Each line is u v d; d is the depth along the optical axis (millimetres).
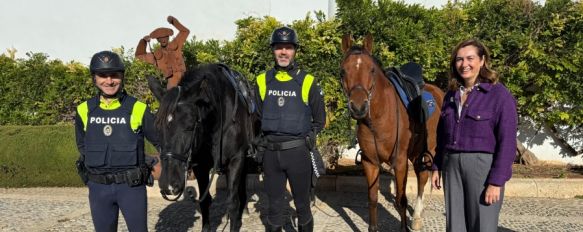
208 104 3494
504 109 2693
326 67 6898
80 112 2971
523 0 6949
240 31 7352
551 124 7797
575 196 6418
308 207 3760
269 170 3672
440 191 6637
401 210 4539
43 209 5848
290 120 3545
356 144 7629
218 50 7324
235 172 4250
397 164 4434
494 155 2748
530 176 7176
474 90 2834
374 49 6730
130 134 2920
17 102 8312
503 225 5078
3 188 7273
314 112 3689
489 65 2859
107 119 2902
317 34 6910
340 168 7863
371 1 7086
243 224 5184
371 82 3941
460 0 7812
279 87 3619
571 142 8141
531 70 7094
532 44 6855
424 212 5680
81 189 7199
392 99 4359
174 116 3178
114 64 2842
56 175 7230
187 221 5281
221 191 6855
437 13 7133
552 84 7043
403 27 6777
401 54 6863
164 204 6070
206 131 3611
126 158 2885
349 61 3936
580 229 4910
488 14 7078
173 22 5996
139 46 5988
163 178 3090
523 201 6203
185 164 3180
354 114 3836
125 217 2957
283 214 3770
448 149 2928
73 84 8078
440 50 6867
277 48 3615
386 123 4266
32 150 7164
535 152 8391
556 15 6836
